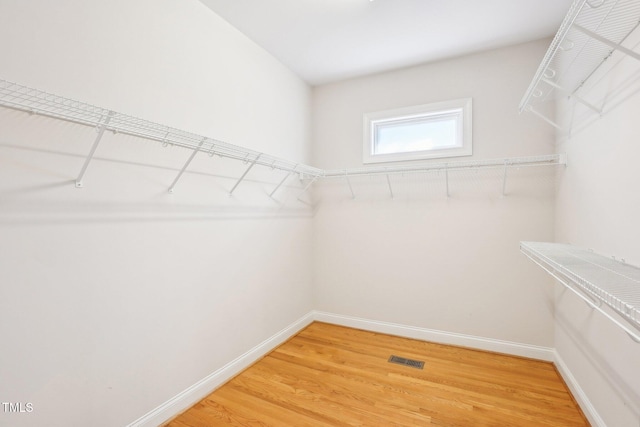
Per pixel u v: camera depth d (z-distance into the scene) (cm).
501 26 218
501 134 249
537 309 239
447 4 194
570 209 198
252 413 174
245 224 230
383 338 281
